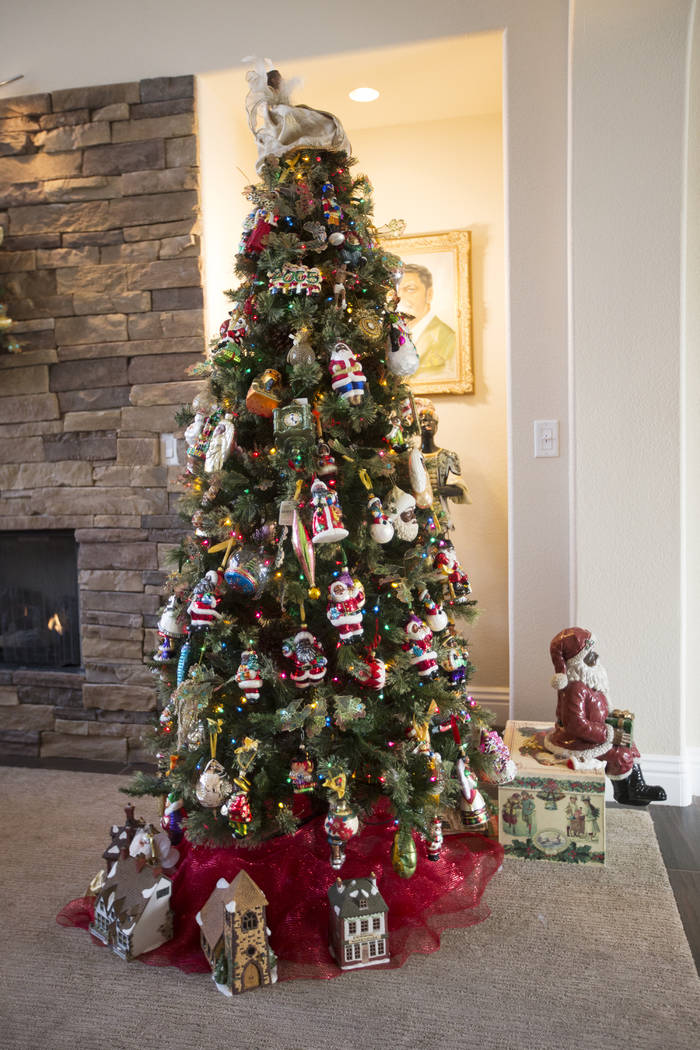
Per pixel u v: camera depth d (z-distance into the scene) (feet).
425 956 5.88
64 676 10.29
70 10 9.84
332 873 6.24
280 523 5.92
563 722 7.56
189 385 9.65
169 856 6.54
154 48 9.65
